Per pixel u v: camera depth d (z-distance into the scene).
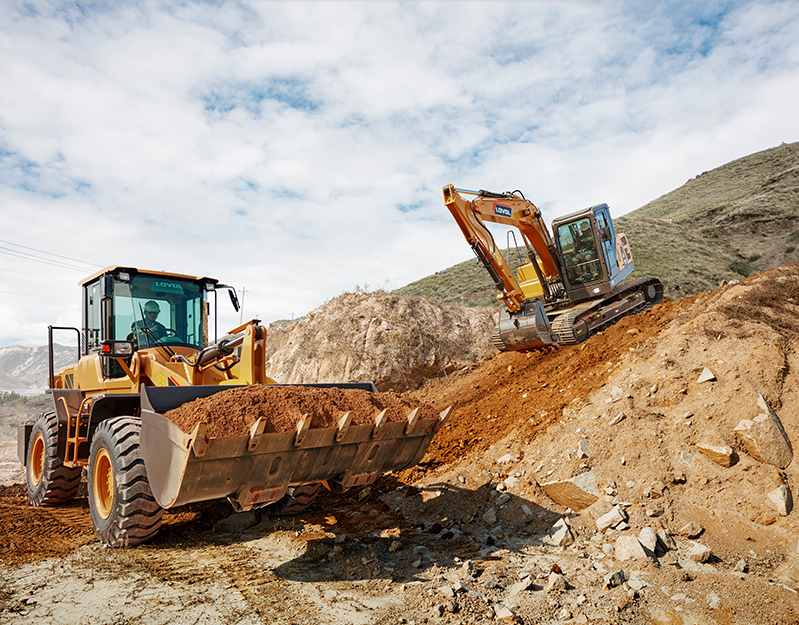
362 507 6.18
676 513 4.70
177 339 6.58
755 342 6.10
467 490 5.89
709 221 45.97
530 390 8.13
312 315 15.41
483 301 25.44
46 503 6.75
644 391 6.10
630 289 12.94
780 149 66.88
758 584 3.68
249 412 4.05
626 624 3.27
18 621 3.29
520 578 4.00
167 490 3.93
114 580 4.01
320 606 3.56
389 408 4.96
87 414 6.49
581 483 5.18
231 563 4.45
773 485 4.63
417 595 3.72
